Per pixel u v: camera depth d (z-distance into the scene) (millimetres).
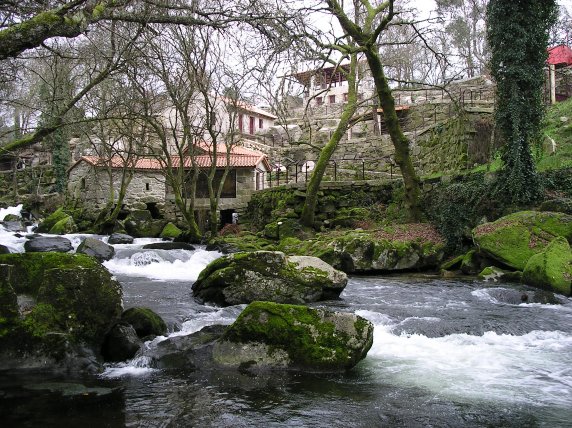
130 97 19172
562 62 29516
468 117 19984
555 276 11141
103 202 27047
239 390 5645
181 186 25484
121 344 6648
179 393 5516
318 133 35875
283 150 36438
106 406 5098
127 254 16344
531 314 9172
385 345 7555
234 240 19406
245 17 7387
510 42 15195
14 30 5602
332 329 6570
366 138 31047
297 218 20469
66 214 26375
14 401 5180
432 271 15609
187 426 4637
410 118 31750
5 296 6066
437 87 19344
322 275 10492
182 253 17141
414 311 9383
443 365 6680
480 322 8500
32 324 6094
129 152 22453
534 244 12891
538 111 15398
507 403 5367
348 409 5137
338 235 17469
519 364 6727
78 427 4543
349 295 11172
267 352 6469
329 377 6156
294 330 6504
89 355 6320
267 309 6645
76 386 5664
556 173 15367
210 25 7594
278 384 5859
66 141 35625
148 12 7680
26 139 9258
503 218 14133
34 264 6676
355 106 19828
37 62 18469
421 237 16156
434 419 4914
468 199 15633
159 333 7617
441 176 17719
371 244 15039
